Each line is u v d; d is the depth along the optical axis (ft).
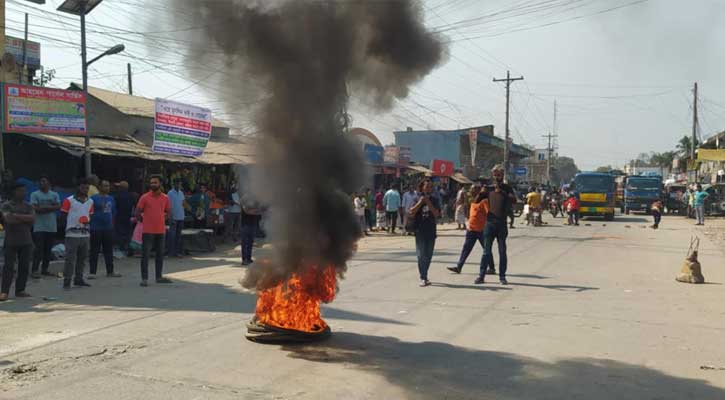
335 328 21.34
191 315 23.15
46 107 42.39
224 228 58.39
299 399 14.14
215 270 36.86
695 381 15.72
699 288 30.68
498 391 14.87
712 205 111.86
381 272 35.63
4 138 46.62
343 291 28.96
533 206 82.99
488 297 27.66
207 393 14.42
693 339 20.11
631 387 15.23
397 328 21.40
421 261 30.76
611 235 66.85
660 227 82.53
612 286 31.09
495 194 31.37
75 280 30.35
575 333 20.85
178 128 55.72
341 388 14.94
